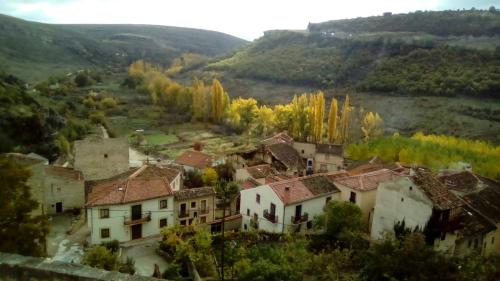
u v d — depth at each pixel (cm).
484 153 5525
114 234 3459
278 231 3403
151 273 2784
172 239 3067
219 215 4209
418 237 1759
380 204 3123
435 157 5388
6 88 6825
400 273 1647
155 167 4469
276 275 1884
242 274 1995
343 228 3027
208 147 8294
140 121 10656
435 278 1595
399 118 8350
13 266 733
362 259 2147
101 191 3656
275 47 17150
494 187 3716
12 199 1747
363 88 10438
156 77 13425
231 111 10169
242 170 5097
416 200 2827
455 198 2872
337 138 7756
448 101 8569
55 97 10600
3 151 5053
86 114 9612
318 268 2286
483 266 1823
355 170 4578
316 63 13600
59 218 4075
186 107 11569
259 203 3638
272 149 5862
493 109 7831
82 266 732
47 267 724
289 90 12756
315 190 3616
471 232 2814
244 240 3044
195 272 2434
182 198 3847
